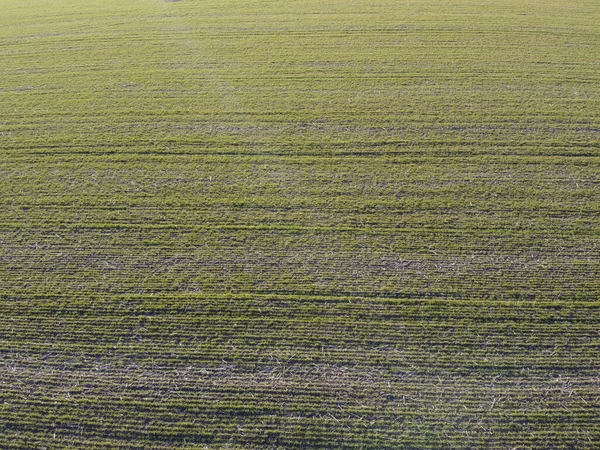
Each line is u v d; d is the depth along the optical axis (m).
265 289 7.47
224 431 5.94
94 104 11.88
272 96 11.99
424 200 9.00
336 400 6.18
